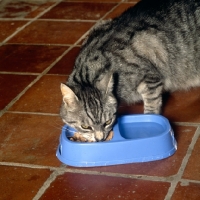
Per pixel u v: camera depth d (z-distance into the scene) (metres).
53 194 1.31
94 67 1.45
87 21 2.19
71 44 2.01
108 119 1.41
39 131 1.54
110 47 1.48
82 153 1.37
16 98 1.70
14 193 1.33
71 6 2.34
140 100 1.60
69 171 1.38
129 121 1.49
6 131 1.55
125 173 1.35
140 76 1.49
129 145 1.36
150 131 1.45
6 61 1.93
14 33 2.15
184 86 1.64
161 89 1.54
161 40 1.53
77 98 1.39
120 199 1.28
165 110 1.59
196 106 1.59
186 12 1.58
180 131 1.48
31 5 2.40
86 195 1.30
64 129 1.44
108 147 1.36
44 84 1.76
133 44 1.49
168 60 1.55
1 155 1.45
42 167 1.40
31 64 1.90
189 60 1.59
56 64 1.88
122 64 1.46
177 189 1.29
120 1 2.35
